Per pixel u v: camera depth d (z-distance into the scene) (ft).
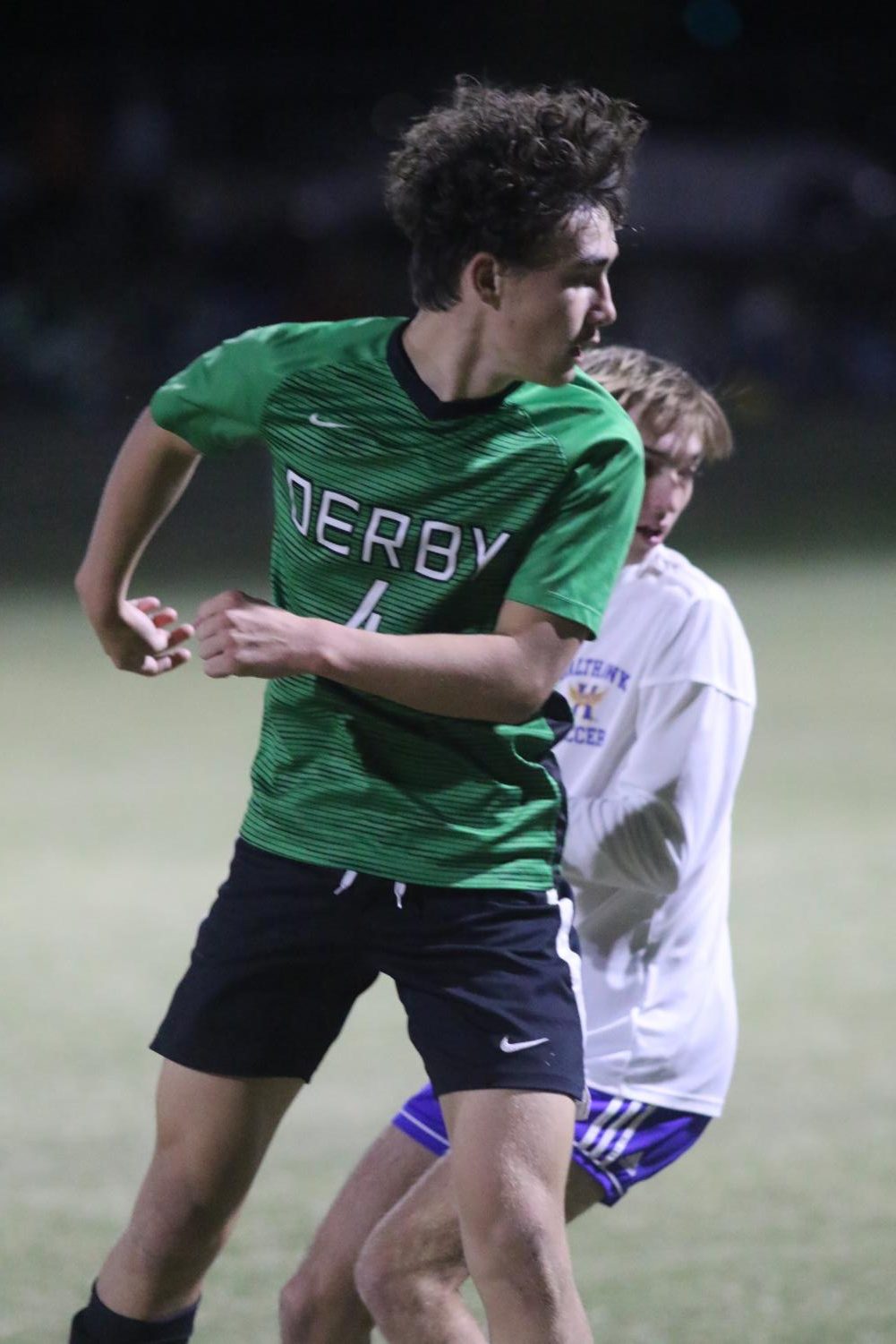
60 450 204.95
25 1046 56.39
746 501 185.16
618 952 33.45
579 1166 32.76
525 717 29.25
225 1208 31.48
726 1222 44.70
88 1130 50.24
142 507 32.50
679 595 33.86
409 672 28.27
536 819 30.42
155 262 251.80
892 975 62.39
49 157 257.14
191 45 283.18
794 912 69.15
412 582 29.58
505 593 29.63
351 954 30.53
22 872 74.28
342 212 265.95
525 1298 28.14
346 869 29.99
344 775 30.01
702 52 289.94
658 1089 33.19
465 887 29.73
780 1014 59.00
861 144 289.33
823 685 107.04
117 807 83.51
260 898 30.73
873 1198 45.83
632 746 33.96
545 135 27.50
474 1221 28.63
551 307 27.89
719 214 273.95
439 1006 29.68
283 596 31.17
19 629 126.00
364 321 30.27
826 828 79.51
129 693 107.34
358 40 285.84
